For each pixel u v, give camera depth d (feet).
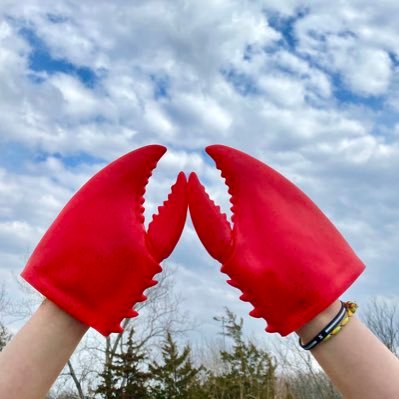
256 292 1.69
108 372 15.30
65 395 18.37
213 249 1.79
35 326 1.67
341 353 1.61
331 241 1.70
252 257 1.69
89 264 1.69
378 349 1.60
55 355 1.66
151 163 1.83
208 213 1.81
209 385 15.23
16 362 1.61
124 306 1.71
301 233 1.69
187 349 15.67
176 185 1.87
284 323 1.67
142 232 1.76
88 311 1.69
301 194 1.76
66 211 1.74
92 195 1.74
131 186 1.78
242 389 14.10
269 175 1.78
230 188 1.81
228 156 1.82
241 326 16.22
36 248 1.74
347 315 1.64
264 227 1.70
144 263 1.72
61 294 1.68
